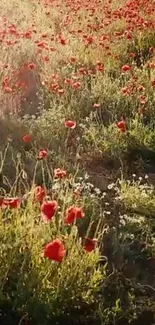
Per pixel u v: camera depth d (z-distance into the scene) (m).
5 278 3.32
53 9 11.04
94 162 5.43
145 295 3.66
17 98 6.30
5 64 6.74
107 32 9.49
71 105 6.36
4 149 5.12
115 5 11.38
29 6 11.72
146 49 9.20
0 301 3.30
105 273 3.61
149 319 3.45
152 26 9.73
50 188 4.69
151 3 11.76
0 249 3.38
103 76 7.28
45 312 3.24
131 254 4.04
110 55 8.11
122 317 3.41
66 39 8.68
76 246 3.53
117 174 5.28
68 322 3.31
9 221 3.69
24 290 3.28
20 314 3.26
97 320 3.36
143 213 4.56
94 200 4.44
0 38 7.43
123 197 4.69
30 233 3.51
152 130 6.17
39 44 7.02
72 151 5.57
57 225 3.91
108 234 4.18
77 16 10.05
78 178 4.79
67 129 5.80
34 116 5.83
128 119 6.27
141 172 5.40
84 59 8.05
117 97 6.64
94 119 6.33
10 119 5.70
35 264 3.35
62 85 6.71
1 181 4.69
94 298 3.47
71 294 3.36
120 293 3.64
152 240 4.19
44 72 7.15
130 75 7.48
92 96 6.56
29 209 3.78
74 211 3.13
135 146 5.77
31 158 5.05
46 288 3.28
